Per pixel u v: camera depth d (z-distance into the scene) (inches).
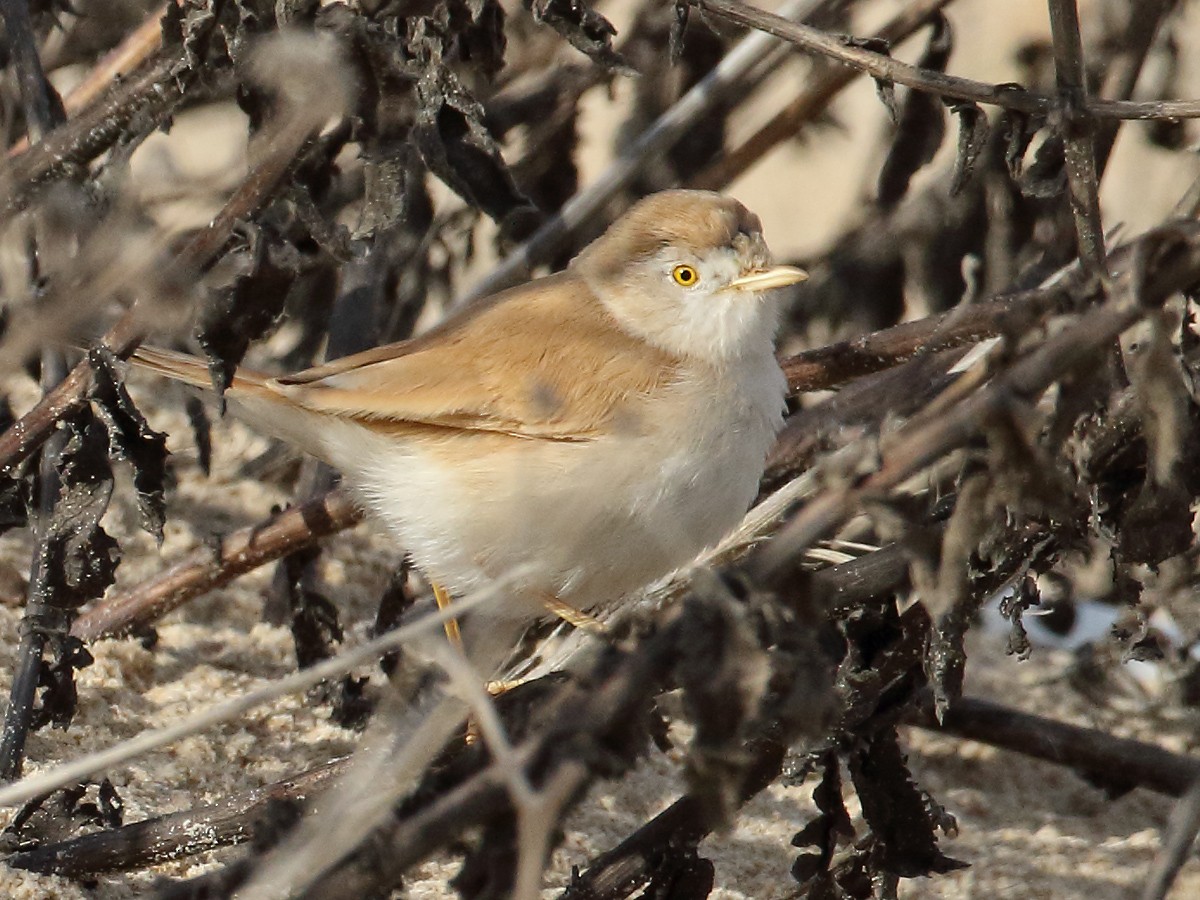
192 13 306.2
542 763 222.7
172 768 363.3
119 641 408.2
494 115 547.5
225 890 250.4
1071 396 230.1
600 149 633.0
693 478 350.9
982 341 366.3
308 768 373.4
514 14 552.1
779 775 359.3
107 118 317.7
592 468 346.6
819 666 216.1
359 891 223.9
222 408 309.3
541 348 357.4
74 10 423.5
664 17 561.3
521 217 432.5
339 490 401.7
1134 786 403.2
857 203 602.9
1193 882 385.7
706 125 566.3
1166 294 209.6
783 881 371.6
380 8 324.8
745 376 362.6
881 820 315.9
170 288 215.3
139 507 325.4
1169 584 306.8
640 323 366.0
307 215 311.4
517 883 221.8
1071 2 305.1
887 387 384.2
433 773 245.9
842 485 216.7
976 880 388.8
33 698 333.1
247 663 423.8
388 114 329.1
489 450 350.3
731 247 366.3
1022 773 441.7
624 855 302.4
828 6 524.4
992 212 535.8
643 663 217.9
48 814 312.8
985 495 223.6
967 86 320.2
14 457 327.0
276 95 293.4
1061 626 470.0
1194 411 256.5
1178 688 393.1
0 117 405.7
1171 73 550.0
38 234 271.4
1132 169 624.1
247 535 405.7
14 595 413.7
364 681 396.5
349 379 357.7
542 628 402.0
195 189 218.2
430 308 578.6
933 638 285.4
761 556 215.6
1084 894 380.8
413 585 461.7
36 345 210.5
